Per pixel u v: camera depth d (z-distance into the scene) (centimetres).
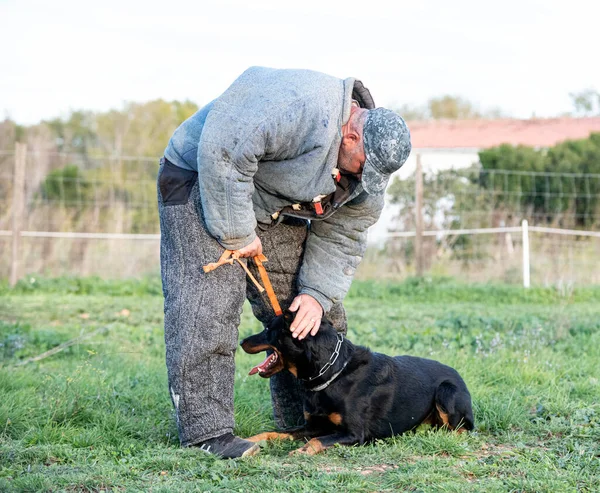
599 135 2241
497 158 2248
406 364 525
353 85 414
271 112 389
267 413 558
